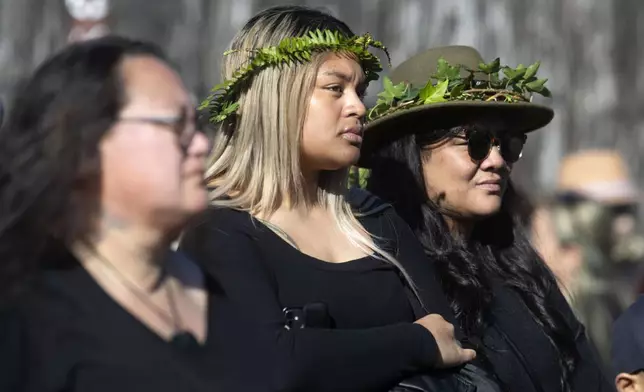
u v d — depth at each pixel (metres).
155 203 3.63
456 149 6.38
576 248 12.52
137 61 3.70
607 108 36.28
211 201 5.17
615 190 13.23
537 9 33.97
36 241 3.54
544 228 12.11
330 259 5.25
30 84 3.64
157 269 3.74
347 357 4.70
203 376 3.64
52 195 3.54
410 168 6.46
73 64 3.63
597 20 36.06
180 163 3.69
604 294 12.28
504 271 6.55
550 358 6.23
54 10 29.00
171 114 3.67
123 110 3.62
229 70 5.52
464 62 6.67
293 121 5.28
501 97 6.41
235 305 4.01
